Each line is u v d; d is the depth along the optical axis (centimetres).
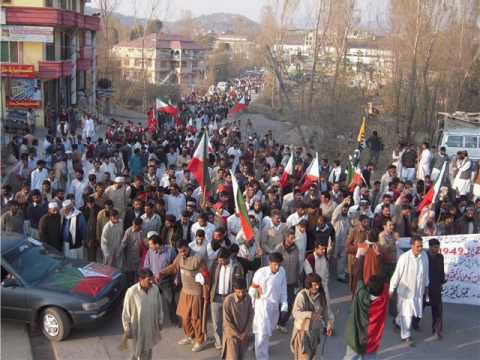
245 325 815
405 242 1153
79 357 913
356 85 4275
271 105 6456
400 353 959
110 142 2425
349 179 1623
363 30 5131
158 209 1177
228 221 1150
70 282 993
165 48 10269
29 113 3144
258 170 1892
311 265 964
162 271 942
